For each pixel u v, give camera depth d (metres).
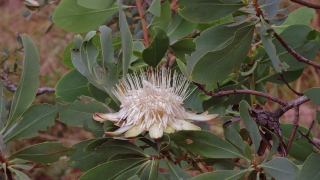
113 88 0.41
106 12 0.48
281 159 0.36
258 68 0.49
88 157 0.42
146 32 0.50
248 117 0.38
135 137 0.37
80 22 0.48
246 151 0.37
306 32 0.43
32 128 0.38
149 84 0.39
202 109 0.47
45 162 0.38
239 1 0.38
